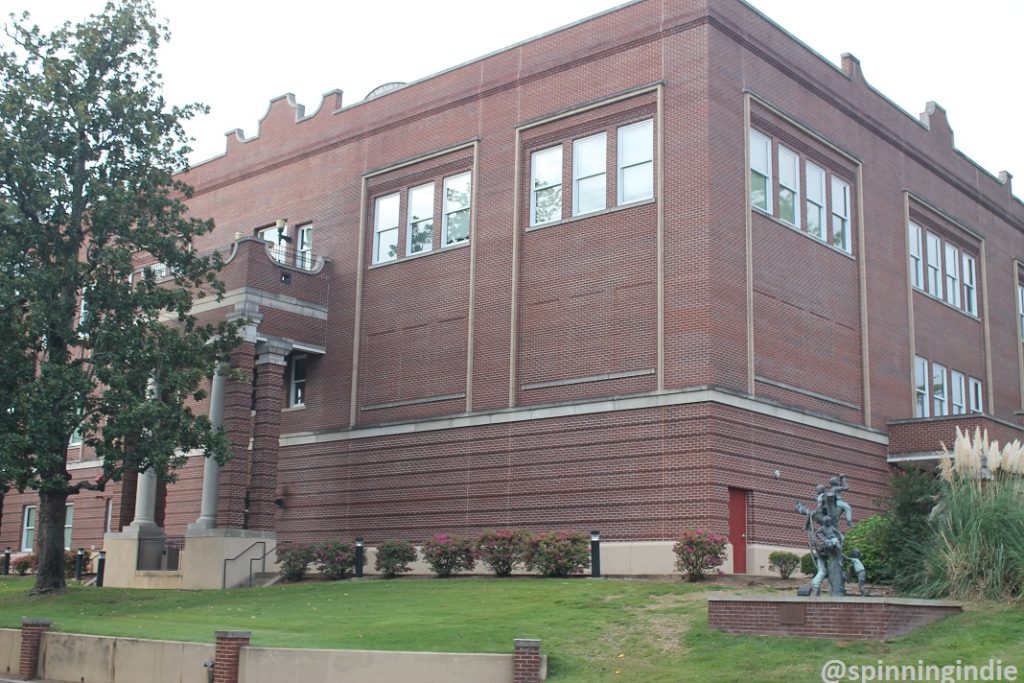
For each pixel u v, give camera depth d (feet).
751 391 94.73
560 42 106.73
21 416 90.22
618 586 78.13
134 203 96.27
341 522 115.03
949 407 128.36
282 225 130.31
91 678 67.72
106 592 101.14
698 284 92.68
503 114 110.11
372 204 122.01
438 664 55.98
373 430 114.32
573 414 98.27
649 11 100.37
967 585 62.95
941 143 134.41
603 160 101.60
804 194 107.14
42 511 99.40
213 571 106.73
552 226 104.01
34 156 92.22
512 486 101.40
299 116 133.39
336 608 80.28
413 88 119.65
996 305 143.84
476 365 107.24
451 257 112.16
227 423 110.32
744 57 100.53
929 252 129.80
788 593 69.82
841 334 109.60
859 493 107.14
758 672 52.80
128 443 93.81
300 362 124.06
